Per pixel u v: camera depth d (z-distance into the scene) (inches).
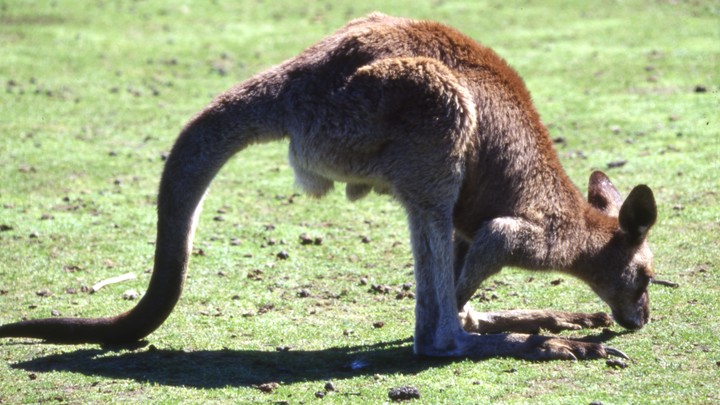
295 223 1391.5
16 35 2583.7
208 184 909.2
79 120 1932.8
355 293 1123.3
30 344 962.7
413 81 886.4
